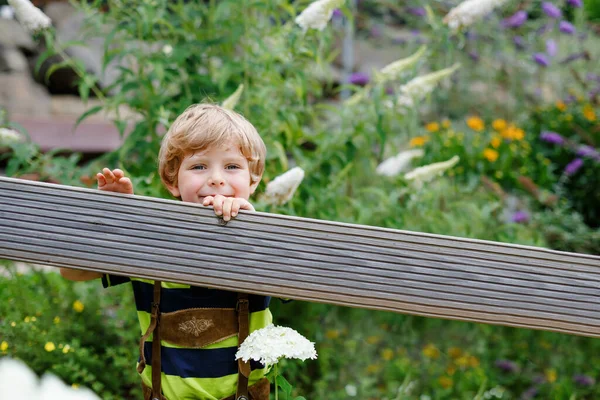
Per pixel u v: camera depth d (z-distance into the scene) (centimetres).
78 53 604
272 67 289
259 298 146
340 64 632
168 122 261
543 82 557
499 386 320
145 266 118
